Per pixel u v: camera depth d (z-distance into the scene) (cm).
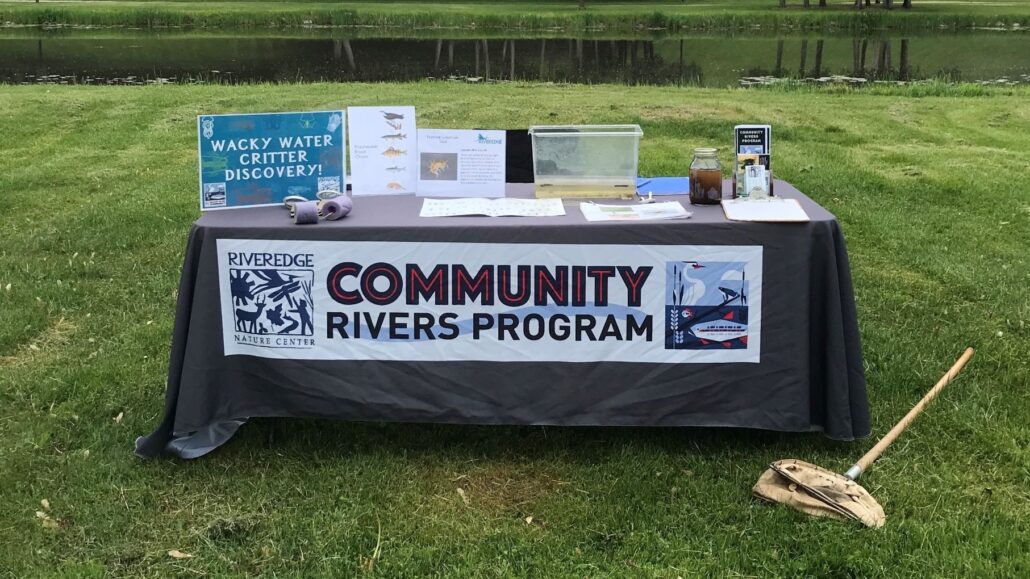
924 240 550
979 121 980
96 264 505
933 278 486
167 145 854
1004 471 291
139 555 251
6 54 1841
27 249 536
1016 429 315
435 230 283
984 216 607
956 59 2097
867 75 1709
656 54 2227
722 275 283
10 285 464
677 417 294
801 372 289
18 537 257
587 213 294
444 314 290
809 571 240
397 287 288
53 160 790
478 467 298
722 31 3141
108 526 262
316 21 3073
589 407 295
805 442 309
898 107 1049
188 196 662
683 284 284
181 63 1756
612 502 276
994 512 266
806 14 3419
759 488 275
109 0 3806
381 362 295
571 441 313
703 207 304
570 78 1648
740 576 239
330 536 257
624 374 292
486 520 268
